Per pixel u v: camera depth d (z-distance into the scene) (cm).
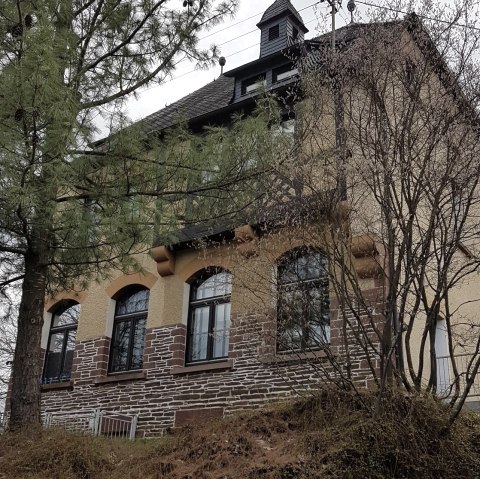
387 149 711
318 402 753
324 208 746
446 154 721
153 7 959
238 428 770
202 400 1108
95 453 790
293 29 1529
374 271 853
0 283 904
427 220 760
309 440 677
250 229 1085
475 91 739
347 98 791
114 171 827
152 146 849
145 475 728
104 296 1348
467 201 733
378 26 805
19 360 855
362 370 869
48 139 699
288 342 812
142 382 1208
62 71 773
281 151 805
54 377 1388
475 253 902
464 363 1037
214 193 865
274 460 668
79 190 807
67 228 779
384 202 715
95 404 1253
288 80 1266
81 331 1355
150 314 1256
